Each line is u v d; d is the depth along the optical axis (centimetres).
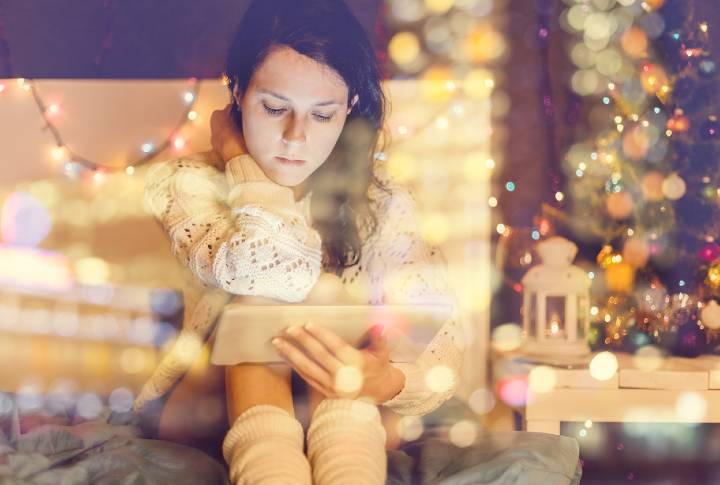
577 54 245
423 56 244
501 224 241
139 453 136
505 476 125
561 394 182
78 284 203
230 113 164
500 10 248
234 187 149
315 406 135
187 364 155
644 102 220
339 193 167
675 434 239
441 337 155
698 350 196
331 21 157
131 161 210
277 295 137
